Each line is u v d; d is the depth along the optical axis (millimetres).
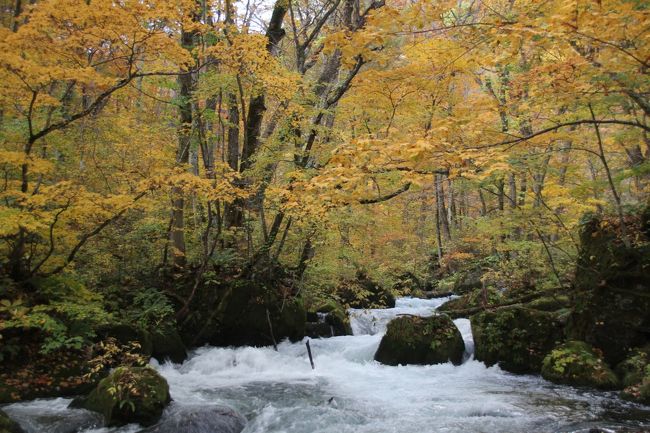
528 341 8734
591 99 5773
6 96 7000
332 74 11891
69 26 6391
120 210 8062
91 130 9844
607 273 8008
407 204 23094
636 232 8109
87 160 10219
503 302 11352
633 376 7094
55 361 7242
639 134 7957
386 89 8133
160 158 9781
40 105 7285
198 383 8414
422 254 22516
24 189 7230
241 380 8703
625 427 5625
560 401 6859
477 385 8008
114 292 10109
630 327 7680
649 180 9617
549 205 10781
